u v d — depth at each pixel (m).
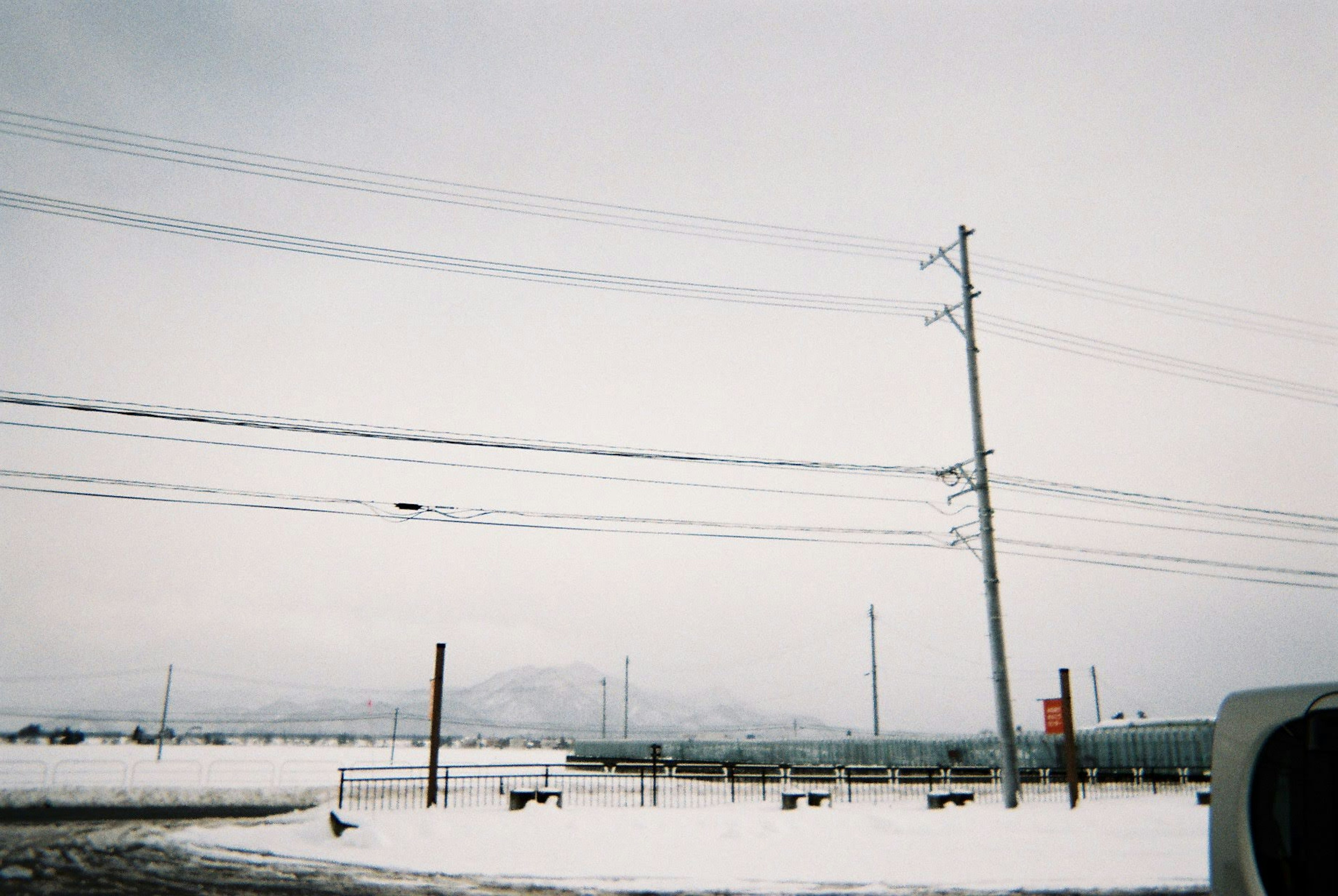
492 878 14.16
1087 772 36.00
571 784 36.53
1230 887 5.01
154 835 18.11
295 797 28.61
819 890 13.42
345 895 12.49
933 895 13.09
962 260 27.28
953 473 25.91
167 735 101.81
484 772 44.09
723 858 16.02
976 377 26.44
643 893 13.19
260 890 12.69
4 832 18.02
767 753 49.75
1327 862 4.54
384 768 23.69
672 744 53.53
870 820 20.83
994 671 24.59
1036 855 16.50
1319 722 4.71
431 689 23.83
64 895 11.73
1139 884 13.74
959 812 23.20
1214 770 5.31
